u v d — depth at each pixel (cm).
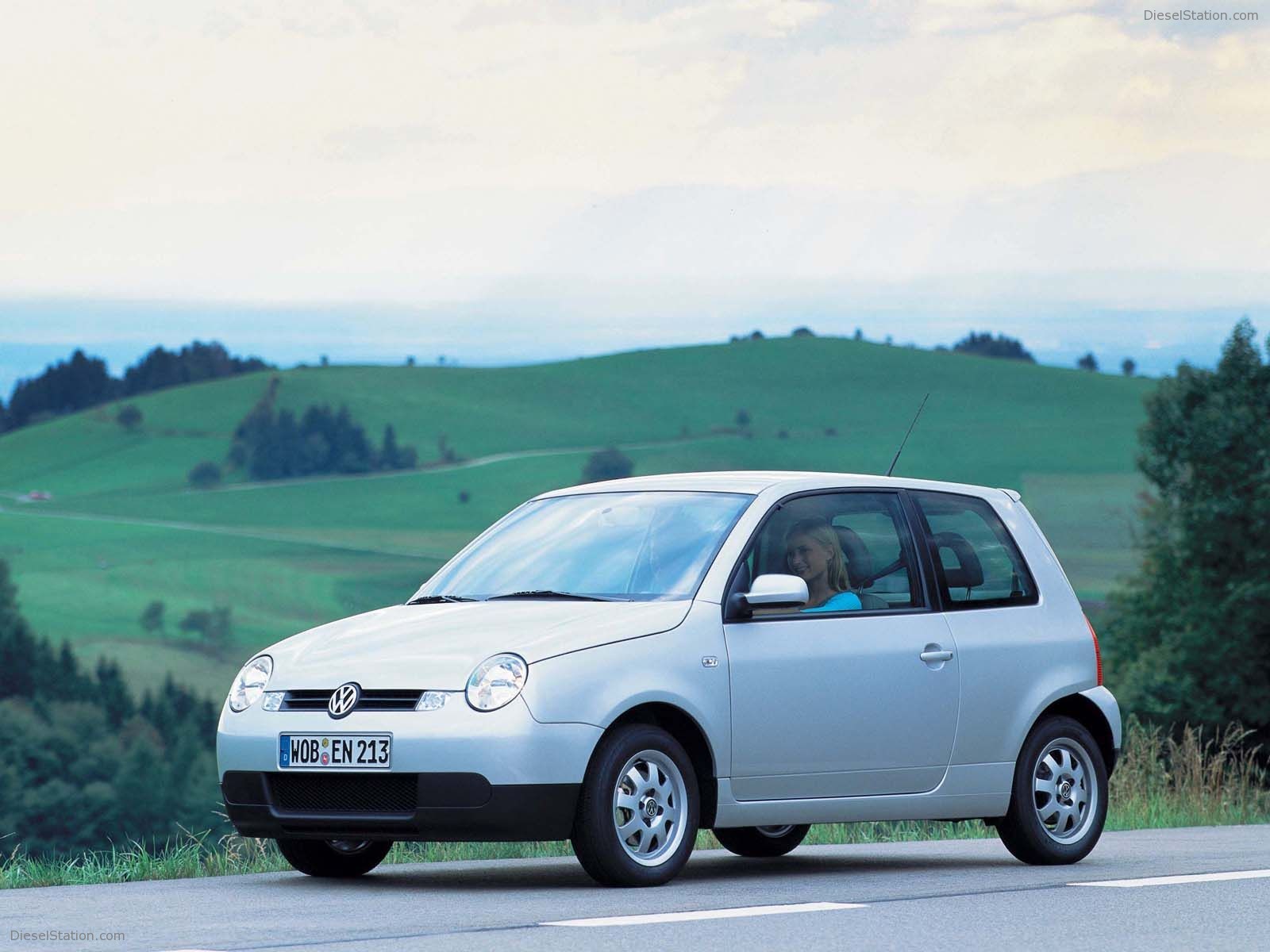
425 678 1388
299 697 1434
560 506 1658
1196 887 1458
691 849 1443
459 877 1548
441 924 1198
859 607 1581
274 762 1415
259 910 1301
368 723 1383
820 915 1259
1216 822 2548
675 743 1434
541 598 1521
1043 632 1706
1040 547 1758
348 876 1573
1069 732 1711
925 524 1669
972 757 1633
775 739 1495
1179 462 10831
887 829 2359
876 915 1265
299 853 1552
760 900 1341
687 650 1452
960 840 2105
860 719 1549
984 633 1658
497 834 1350
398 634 1464
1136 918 1266
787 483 1603
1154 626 11038
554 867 1661
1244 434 10538
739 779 1475
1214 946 1134
